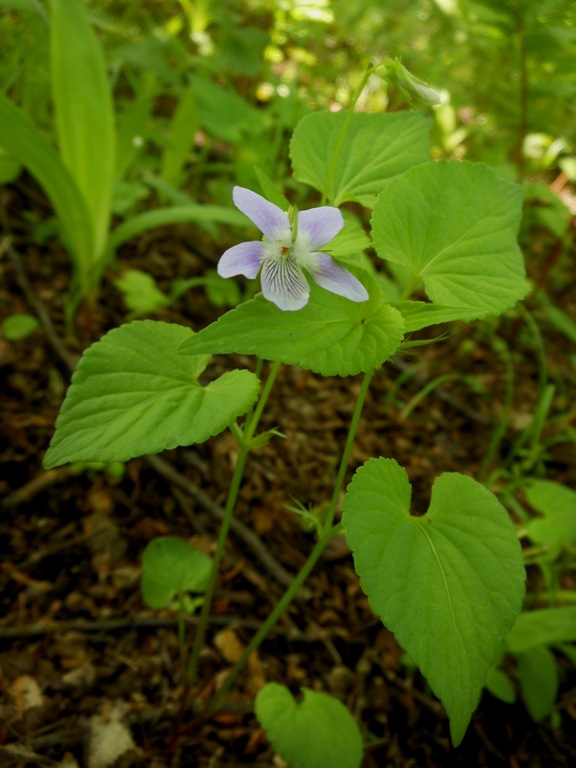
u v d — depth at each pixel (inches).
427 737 6.6
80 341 8.6
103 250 8.5
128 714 5.7
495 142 14.4
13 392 7.7
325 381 9.9
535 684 6.6
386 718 6.6
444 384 10.8
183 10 14.5
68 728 5.5
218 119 9.9
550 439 10.3
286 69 14.5
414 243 4.6
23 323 8.2
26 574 6.3
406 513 4.0
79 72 7.6
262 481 8.1
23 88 9.1
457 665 3.5
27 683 5.6
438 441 9.8
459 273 4.5
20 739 5.3
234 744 5.9
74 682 5.7
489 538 3.9
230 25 13.0
